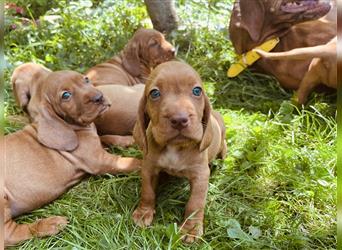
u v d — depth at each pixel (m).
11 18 1.07
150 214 0.60
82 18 1.13
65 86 0.63
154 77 0.54
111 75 0.88
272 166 0.70
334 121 0.80
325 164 0.70
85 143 0.66
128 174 0.68
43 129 0.63
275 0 0.88
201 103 0.54
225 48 1.04
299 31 0.92
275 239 0.58
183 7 1.21
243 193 0.66
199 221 0.58
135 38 0.90
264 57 0.86
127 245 0.57
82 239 0.58
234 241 0.58
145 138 0.57
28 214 0.63
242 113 0.84
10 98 0.85
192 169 0.58
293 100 0.86
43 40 1.04
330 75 0.81
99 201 0.64
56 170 0.63
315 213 0.63
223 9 1.22
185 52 1.04
